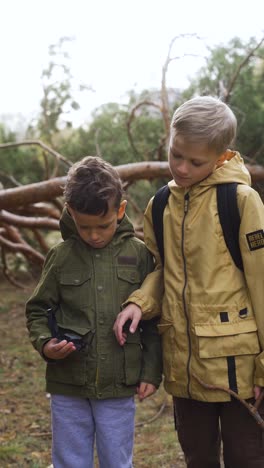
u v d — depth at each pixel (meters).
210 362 2.22
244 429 2.28
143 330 2.46
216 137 2.17
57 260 2.41
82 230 2.30
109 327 2.35
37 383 5.23
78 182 2.23
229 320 2.22
